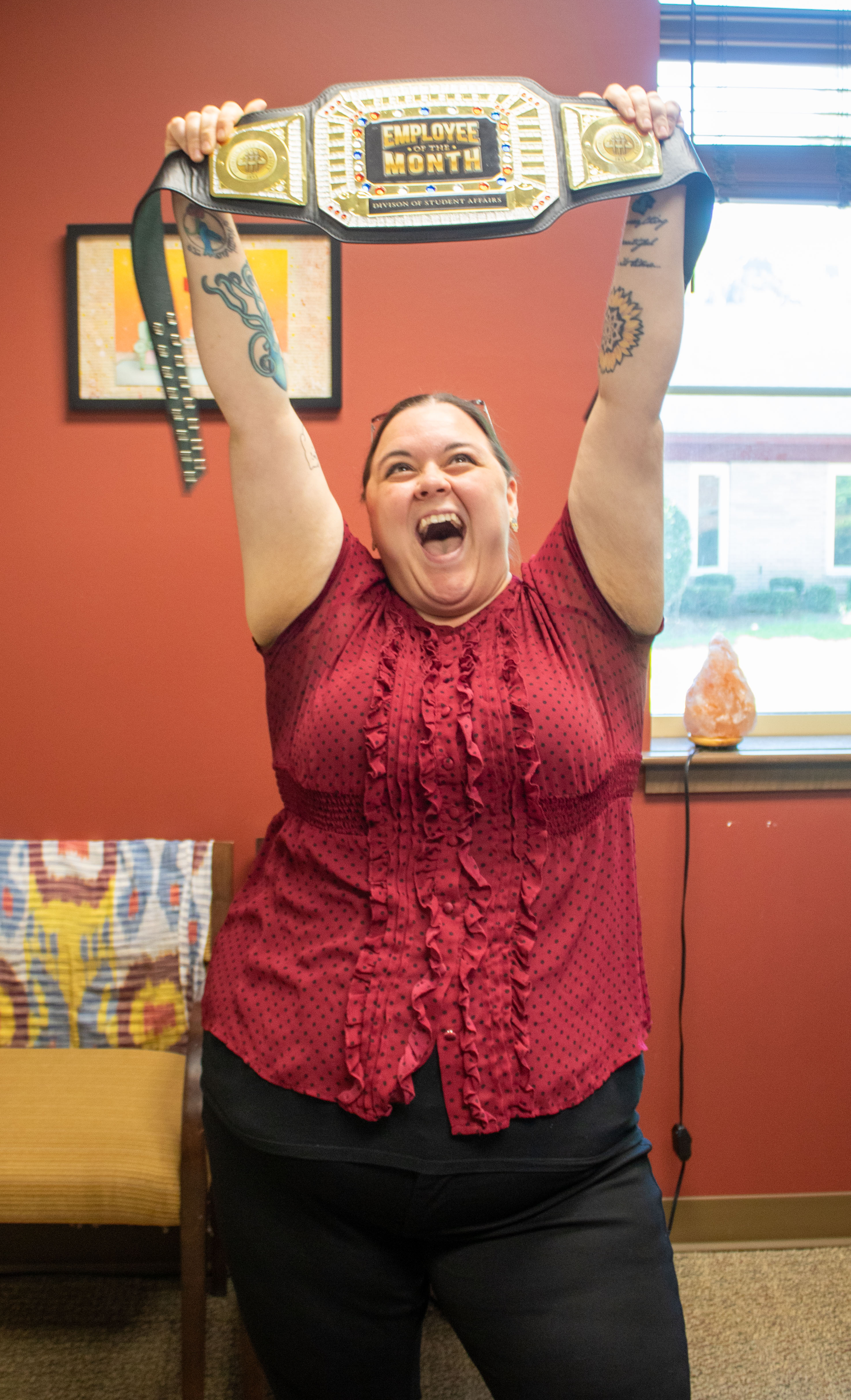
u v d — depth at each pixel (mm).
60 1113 1523
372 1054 859
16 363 1820
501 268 1844
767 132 1992
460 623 1027
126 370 1818
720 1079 1916
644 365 913
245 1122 909
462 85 938
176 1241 1857
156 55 1794
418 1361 966
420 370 1842
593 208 1848
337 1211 897
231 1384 1565
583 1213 881
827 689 2129
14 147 1797
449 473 1015
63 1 1785
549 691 935
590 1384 817
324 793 942
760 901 1902
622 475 935
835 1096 1927
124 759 1869
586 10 1815
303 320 1818
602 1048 909
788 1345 1646
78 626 1854
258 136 936
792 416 2078
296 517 993
